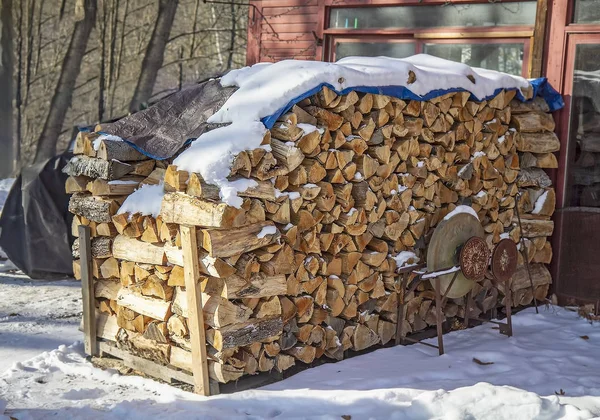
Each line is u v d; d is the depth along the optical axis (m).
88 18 19.73
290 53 9.56
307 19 9.41
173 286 5.07
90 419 4.53
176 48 18.67
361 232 5.57
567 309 7.35
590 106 7.34
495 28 8.14
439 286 5.78
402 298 5.96
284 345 5.18
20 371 5.46
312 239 5.25
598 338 6.36
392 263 5.88
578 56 7.38
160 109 5.67
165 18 18.73
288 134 4.97
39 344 6.18
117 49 19.44
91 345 5.77
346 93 5.31
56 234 8.57
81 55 19.86
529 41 7.93
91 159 5.46
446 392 4.62
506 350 5.88
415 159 5.97
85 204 5.56
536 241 7.24
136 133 5.49
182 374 5.05
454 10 8.47
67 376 5.41
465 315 6.48
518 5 8.02
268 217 4.97
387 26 8.93
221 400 4.74
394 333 6.05
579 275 7.34
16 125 20.47
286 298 5.14
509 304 6.35
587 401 4.64
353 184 5.56
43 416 4.61
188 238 4.70
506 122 6.90
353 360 5.61
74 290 8.15
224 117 5.16
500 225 6.90
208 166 4.65
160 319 5.07
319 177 5.23
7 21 20.45
